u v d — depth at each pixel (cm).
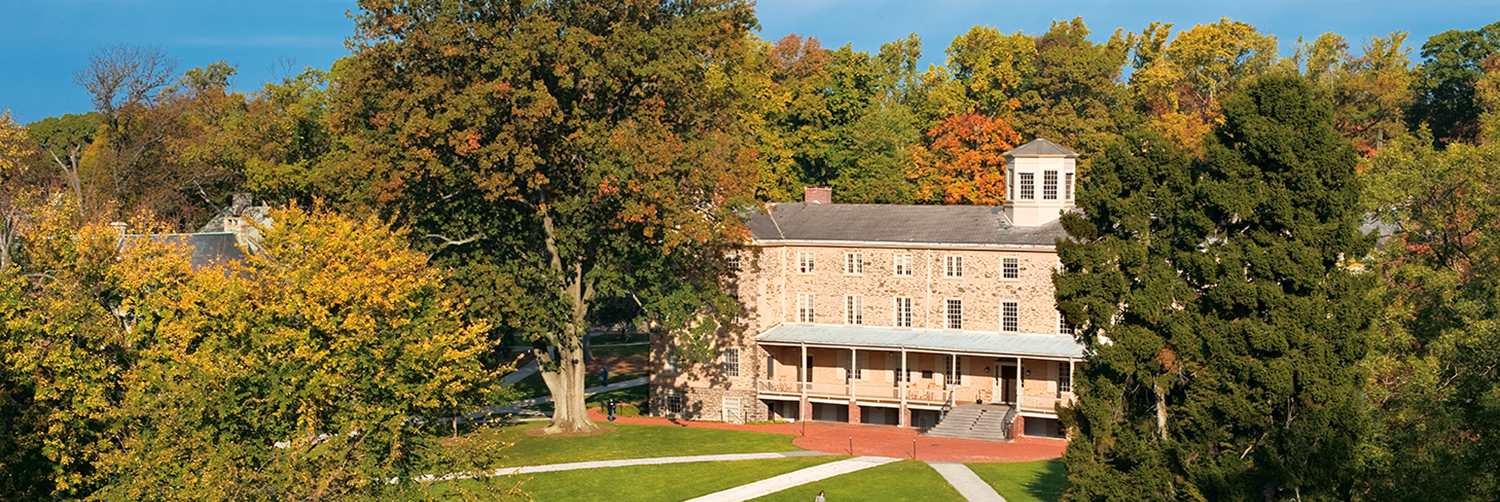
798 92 11100
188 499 3700
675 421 7550
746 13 6359
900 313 7444
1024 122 11519
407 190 5888
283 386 3884
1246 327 4144
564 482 5762
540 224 6544
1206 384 4234
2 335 4147
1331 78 11469
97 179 10244
